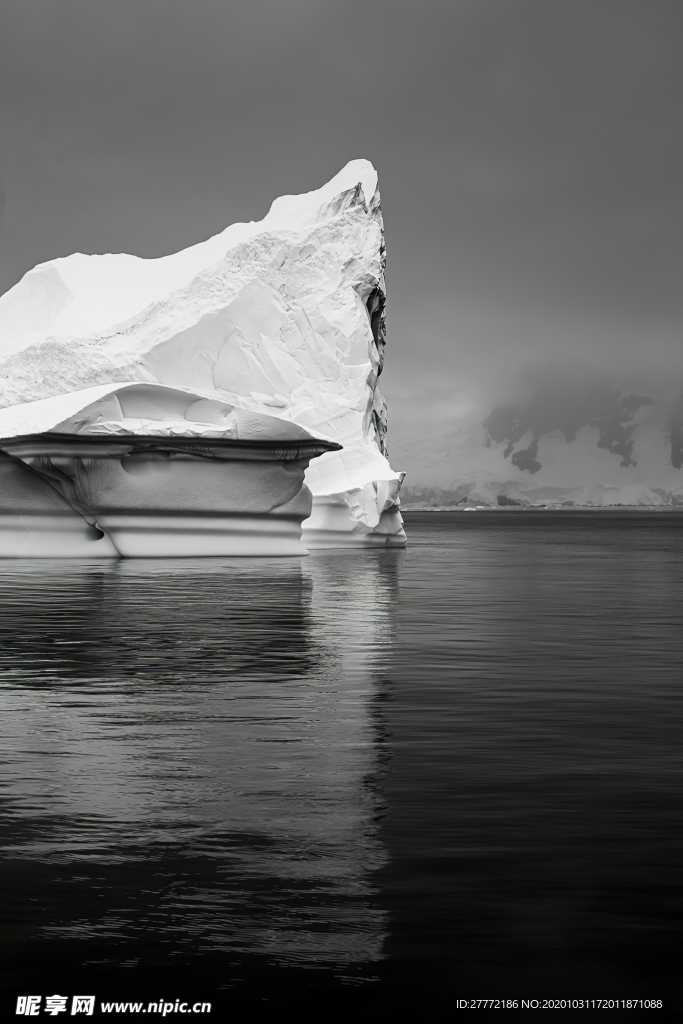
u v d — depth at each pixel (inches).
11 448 1304.1
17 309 2249.0
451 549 2198.6
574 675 505.4
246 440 1346.0
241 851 249.4
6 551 1358.3
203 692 446.0
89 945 205.5
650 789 301.4
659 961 199.9
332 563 1440.7
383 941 206.5
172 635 643.5
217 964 199.3
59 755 334.0
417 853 248.5
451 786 303.0
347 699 434.0
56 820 270.5
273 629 681.6
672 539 3019.2
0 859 244.1
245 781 305.9
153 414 1371.8
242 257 2126.0
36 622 707.4
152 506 1354.6
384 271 2319.1
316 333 2080.5
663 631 700.0
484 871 238.2
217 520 1412.4
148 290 2210.9
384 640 634.8
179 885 229.9
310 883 231.1
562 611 844.0
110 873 236.2
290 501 1432.1
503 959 200.2
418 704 424.2
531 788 300.8
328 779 308.7
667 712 412.5
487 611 837.8
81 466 1298.0
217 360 2004.2
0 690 448.8
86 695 437.7
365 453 1972.2
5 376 1955.0
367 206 2281.0
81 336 1983.3
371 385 2095.2
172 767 320.8
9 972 197.2
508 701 434.0
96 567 1236.5
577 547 2388.0
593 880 233.5
